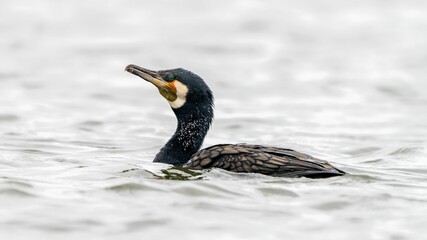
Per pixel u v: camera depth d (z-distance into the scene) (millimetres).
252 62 35281
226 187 12945
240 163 13672
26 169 14609
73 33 41750
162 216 11797
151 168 14406
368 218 11969
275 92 28672
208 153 14055
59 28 43000
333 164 15719
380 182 13836
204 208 12164
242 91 28781
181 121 15164
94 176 13898
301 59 36125
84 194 12719
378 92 28672
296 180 13375
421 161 16453
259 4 52375
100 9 49344
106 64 34031
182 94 15070
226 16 48250
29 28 42594
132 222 11555
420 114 24484
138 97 27141
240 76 31953
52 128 21062
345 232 11445
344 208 12359
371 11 50156
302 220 11852
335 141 19938
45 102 25547
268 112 24625
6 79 30047
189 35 42031
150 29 43625
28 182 13242
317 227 11594
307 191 12938
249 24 45719
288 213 12094
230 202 12445
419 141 19844
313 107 25734
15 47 37500
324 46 39531
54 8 48750
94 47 37969
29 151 16984
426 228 11586
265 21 46719
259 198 12648
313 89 29281
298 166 13531
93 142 18891
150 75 15148
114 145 18516
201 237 11109
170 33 42531
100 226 11383
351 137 20641
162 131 21047
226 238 11117
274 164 13570
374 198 12695
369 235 11320
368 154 17781
